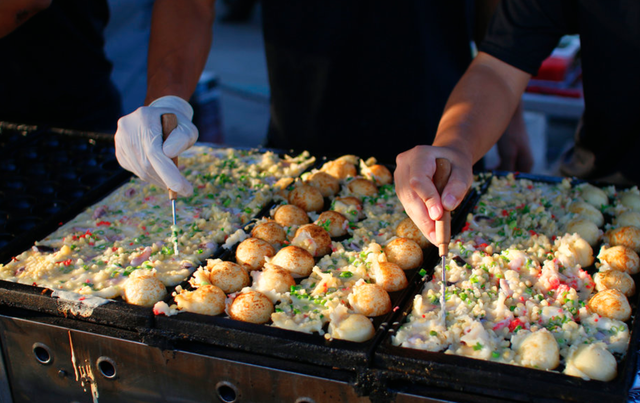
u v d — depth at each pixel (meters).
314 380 1.28
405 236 1.78
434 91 2.63
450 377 1.21
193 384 1.39
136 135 1.68
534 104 4.32
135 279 1.51
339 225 1.85
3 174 2.31
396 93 2.60
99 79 3.24
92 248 1.78
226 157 2.45
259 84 8.02
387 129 2.67
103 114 3.29
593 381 1.14
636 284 1.58
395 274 1.56
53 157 2.45
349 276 1.60
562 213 1.94
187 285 1.58
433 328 1.37
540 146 4.38
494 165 4.47
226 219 1.89
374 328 1.41
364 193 2.07
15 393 1.59
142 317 1.39
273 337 1.31
